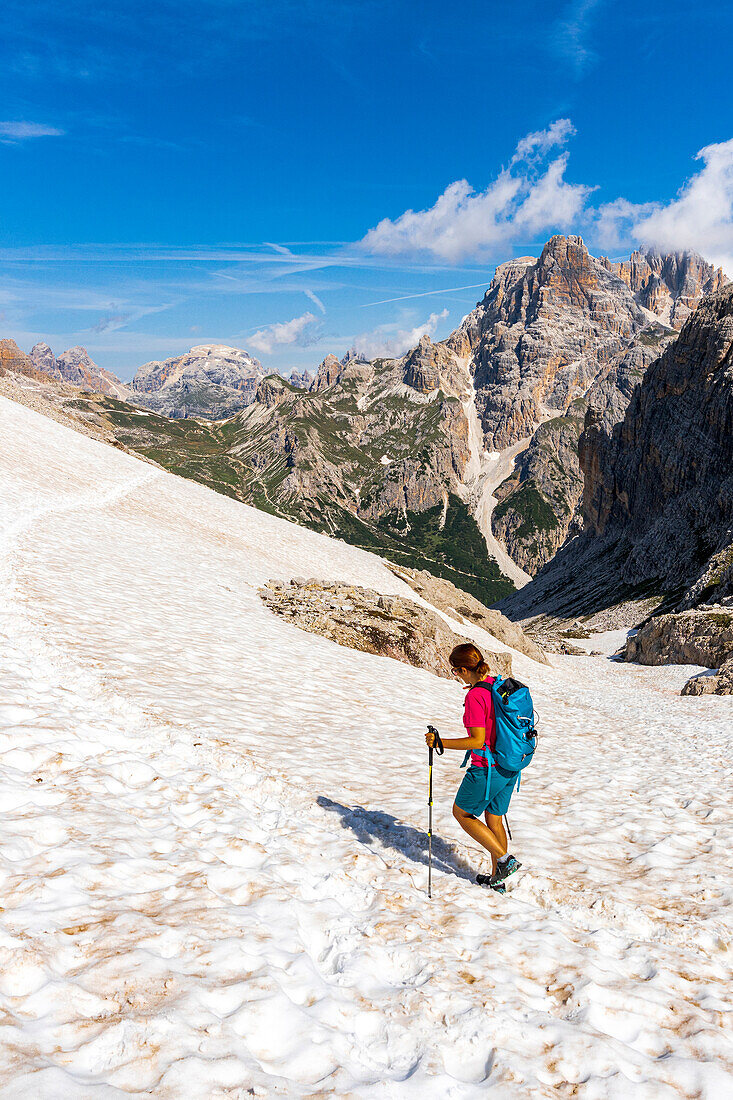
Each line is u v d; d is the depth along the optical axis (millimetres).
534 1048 4531
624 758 16688
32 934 4676
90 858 6039
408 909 6645
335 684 19000
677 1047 4773
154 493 50281
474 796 7586
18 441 44250
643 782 13773
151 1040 3900
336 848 7867
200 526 46125
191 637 18125
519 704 7605
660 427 165625
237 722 12031
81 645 13383
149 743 9961
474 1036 4566
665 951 6508
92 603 17391
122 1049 3803
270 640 22047
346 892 6887
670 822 10961
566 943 6281
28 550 21000
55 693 10734
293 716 14078
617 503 187875
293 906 6156
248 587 32281
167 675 13602
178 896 5836
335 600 33844
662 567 144500
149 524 38781
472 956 5809
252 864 6977
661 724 25484
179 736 10305
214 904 5754
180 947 4980
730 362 146250
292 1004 4562
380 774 11438
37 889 5293
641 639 78500
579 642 119188
